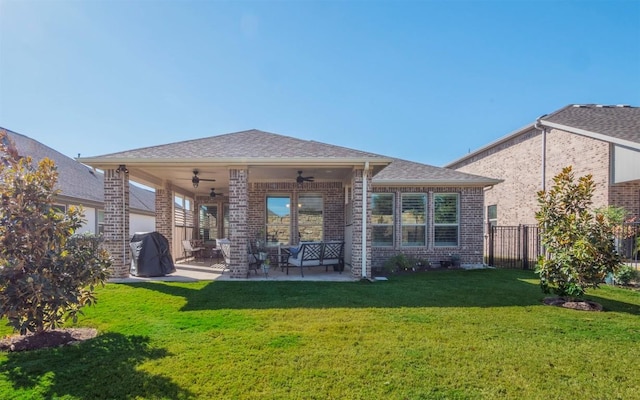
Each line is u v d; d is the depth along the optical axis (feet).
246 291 26.78
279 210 47.47
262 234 46.78
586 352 15.35
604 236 23.65
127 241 33.24
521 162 54.95
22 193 15.93
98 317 19.92
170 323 18.83
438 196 44.98
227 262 36.91
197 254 54.70
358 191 33.19
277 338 16.62
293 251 37.06
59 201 45.09
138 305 22.49
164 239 35.60
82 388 12.21
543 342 16.47
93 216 54.39
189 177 42.32
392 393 11.92
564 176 24.95
